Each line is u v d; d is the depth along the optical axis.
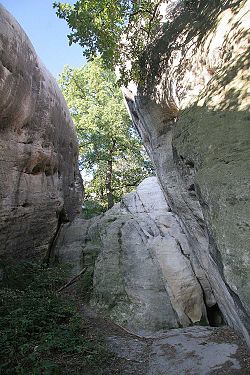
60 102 10.89
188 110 4.72
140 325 7.09
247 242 2.98
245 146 3.45
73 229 11.90
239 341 5.70
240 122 3.65
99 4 6.70
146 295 7.70
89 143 22.00
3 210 7.50
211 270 5.64
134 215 10.62
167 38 6.91
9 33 6.86
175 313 7.29
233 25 4.61
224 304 5.92
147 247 8.79
